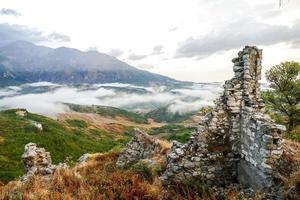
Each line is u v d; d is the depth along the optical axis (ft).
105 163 76.02
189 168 50.98
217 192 47.55
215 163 51.47
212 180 51.26
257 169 45.24
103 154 81.66
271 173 42.55
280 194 39.58
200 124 52.37
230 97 51.13
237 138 51.49
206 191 47.83
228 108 51.29
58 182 42.98
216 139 51.78
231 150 51.78
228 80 51.75
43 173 57.67
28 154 65.46
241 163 50.47
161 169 54.70
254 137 46.29
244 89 50.93
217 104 52.06
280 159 43.32
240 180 50.49
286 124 93.86
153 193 42.04
